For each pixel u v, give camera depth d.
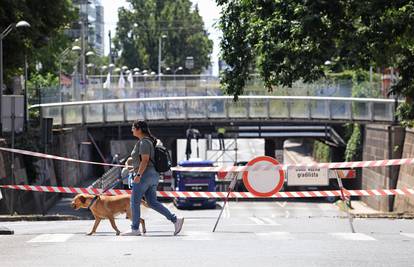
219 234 14.64
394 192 19.75
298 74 25.62
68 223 20.77
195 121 58.25
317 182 17.84
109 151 69.94
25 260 10.41
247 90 59.69
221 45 29.36
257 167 16.53
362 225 18.48
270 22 25.48
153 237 13.73
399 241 12.81
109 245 12.06
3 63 42.50
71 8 48.22
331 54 24.59
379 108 54.28
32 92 56.06
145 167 13.80
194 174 53.69
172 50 133.00
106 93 69.19
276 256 10.57
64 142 53.72
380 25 23.98
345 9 24.23
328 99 56.78
